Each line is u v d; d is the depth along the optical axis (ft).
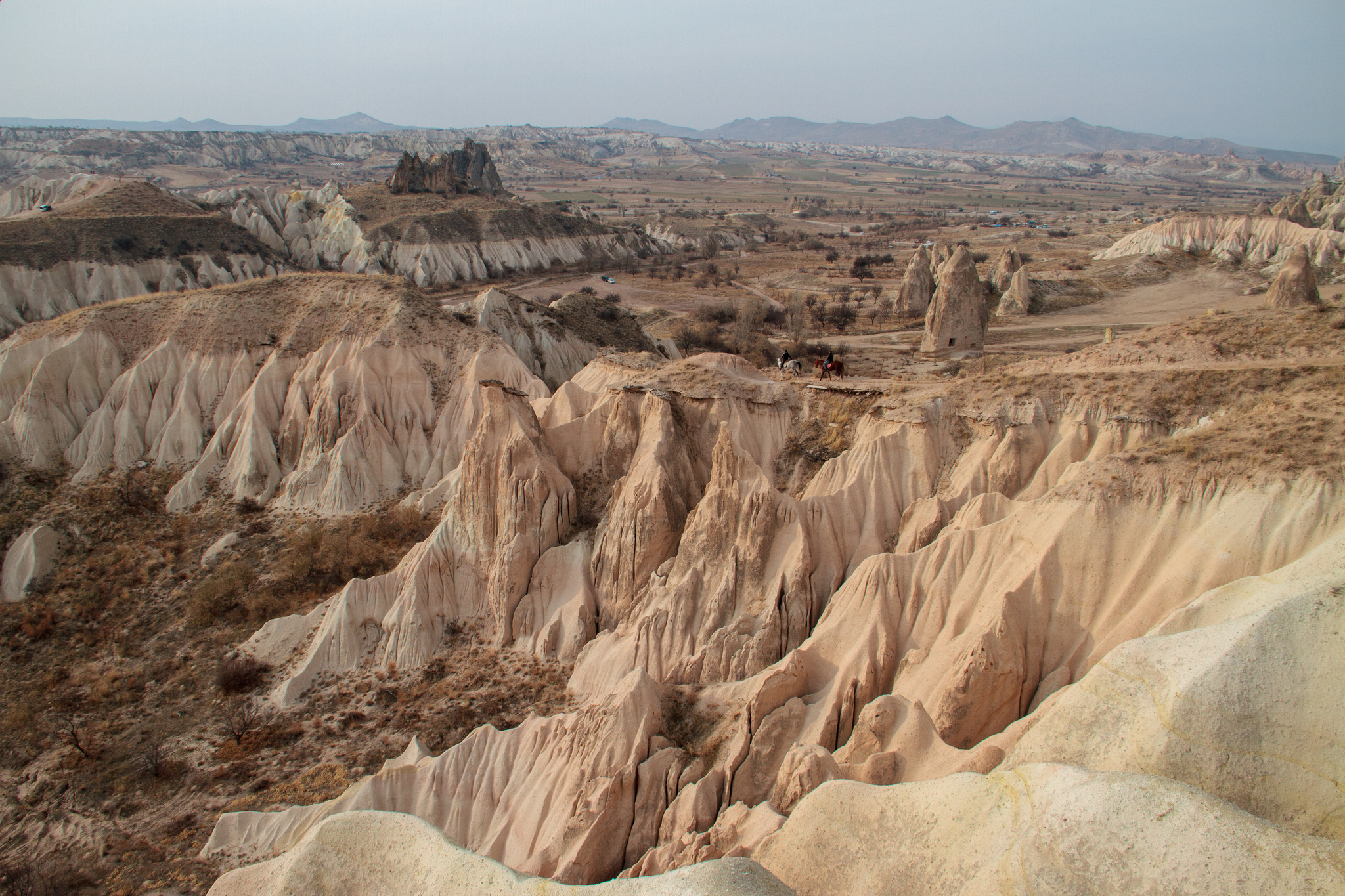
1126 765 52.70
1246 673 50.14
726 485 119.55
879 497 120.67
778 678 91.25
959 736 81.20
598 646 123.65
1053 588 86.89
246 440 191.01
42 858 102.63
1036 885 43.47
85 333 204.23
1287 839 38.78
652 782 87.25
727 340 340.80
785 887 43.16
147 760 117.60
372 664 135.74
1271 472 80.69
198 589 157.38
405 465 194.39
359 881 55.26
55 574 164.35
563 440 152.76
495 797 99.96
